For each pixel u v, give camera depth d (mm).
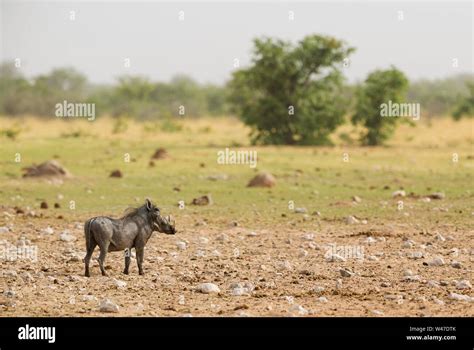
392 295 37531
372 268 44000
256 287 39375
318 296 37844
